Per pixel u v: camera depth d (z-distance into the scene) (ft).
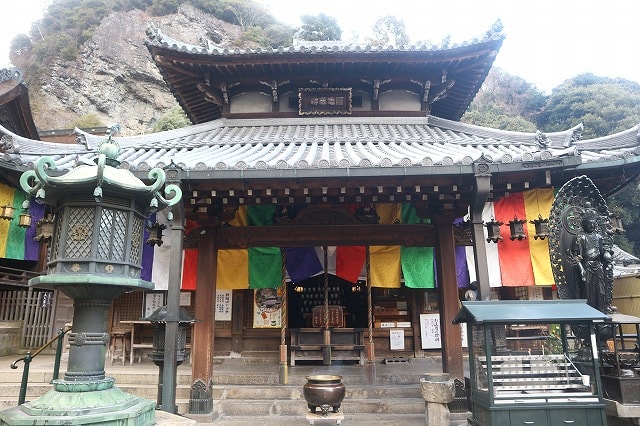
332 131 35.27
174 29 166.50
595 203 23.35
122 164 22.66
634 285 45.75
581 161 23.36
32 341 42.83
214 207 28.40
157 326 23.67
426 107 37.78
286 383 31.71
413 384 31.35
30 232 31.45
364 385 30.94
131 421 11.65
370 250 31.68
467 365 41.42
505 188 25.70
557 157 22.98
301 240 29.09
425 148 29.09
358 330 39.86
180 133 34.12
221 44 170.50
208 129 36.11
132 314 43.09
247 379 32.17
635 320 21.31
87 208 12.59
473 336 21.24
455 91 39.81
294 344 39.70
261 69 35.55
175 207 24.38
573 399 18.47
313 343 39.78
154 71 156.76
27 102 52.90
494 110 143.64
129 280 12.35
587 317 18.88
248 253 31.60
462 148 28.99
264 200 27.32
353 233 29.17
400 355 44.62
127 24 163.12
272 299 44.88
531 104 153.17
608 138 28.35
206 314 27.53
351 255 33.94
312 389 23.30
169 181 22.77
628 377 20.97
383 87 37.76
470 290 44.21
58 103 143.95
